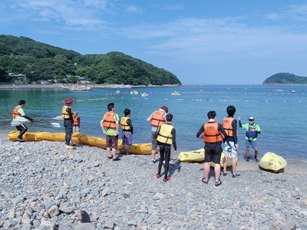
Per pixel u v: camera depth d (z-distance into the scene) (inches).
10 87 5634.8
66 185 347.3
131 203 318.0
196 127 1010.7
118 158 504.4
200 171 454.6
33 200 297.3
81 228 254.8
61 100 2380.7
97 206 307.3
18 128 584.7
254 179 422.9
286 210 309.7
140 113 1487.5
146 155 546.3
